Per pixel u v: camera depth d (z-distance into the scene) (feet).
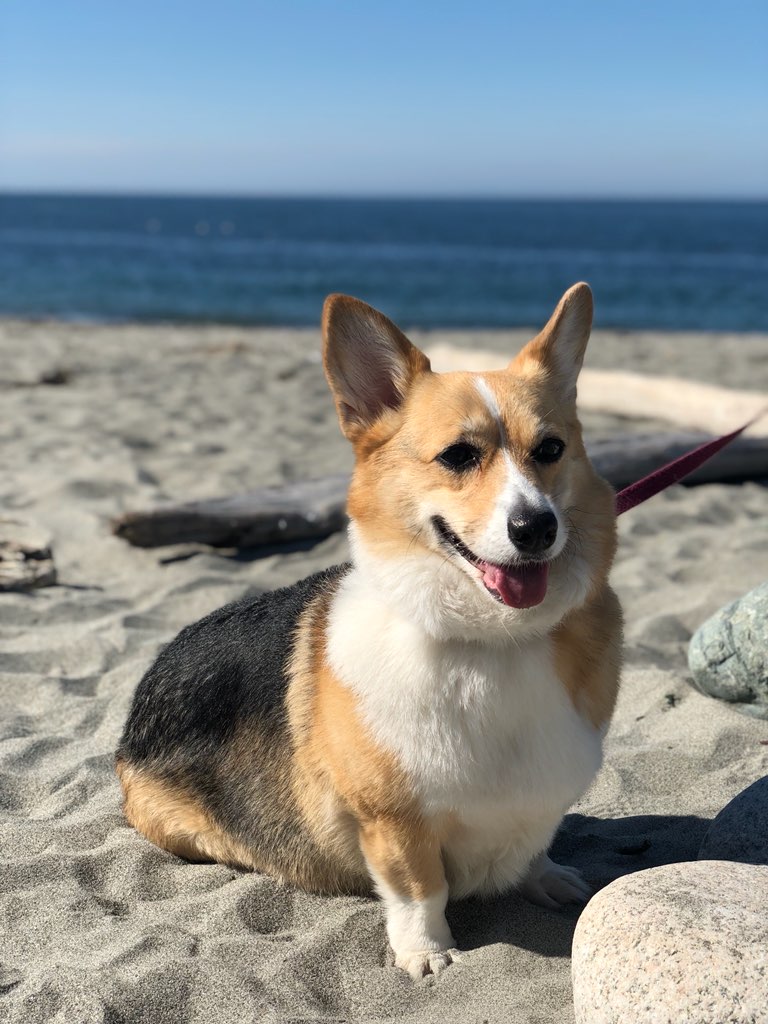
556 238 74.43
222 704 3.83
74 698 4.79
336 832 3.62
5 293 27.25
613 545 3.50
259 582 6.14
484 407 3.44
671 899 3.02
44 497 7.61
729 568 6.20
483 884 3.62
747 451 8.39
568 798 3.43
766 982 2.81
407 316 23.99
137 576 6.25
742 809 3.67
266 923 3.62
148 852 3.90
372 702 3.37
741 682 4.55
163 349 16.19
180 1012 3.17
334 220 113.60
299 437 9.90
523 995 3.24
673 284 33.35
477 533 3.29
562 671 3.40
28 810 4.12
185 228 86.07
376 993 3.30
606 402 11.09
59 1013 3.14
